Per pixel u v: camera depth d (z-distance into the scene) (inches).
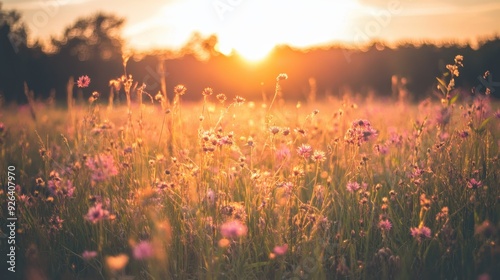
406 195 125.3
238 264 102.7
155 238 101.3
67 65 999.6
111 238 113.8
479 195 120.0
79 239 117.4
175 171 128.0
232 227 92.7
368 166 136.4
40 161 162.6
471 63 729.0
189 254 110.4
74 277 106.7
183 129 182.9
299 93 801.6
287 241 110.4
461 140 140.8
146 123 179.8
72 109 192.1
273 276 107.3
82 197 123.3
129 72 928.3
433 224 114.9
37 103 406.9
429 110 187.0
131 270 107.3
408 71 868.0
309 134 180.4
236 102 133.0
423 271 101.3
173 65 856.9
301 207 118.0
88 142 143.6
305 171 143.5
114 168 115.5
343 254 107.0
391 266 97.7
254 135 184.9
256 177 120.5
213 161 130.4
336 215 121.0
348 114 210.8
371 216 112.3
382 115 247.3
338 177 145.8
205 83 802.2
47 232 116.3
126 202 121.7
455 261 105.7
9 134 182.9
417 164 138.5
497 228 102.3
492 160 133.0
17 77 934.4
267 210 117.8
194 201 111.9
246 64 801.6
